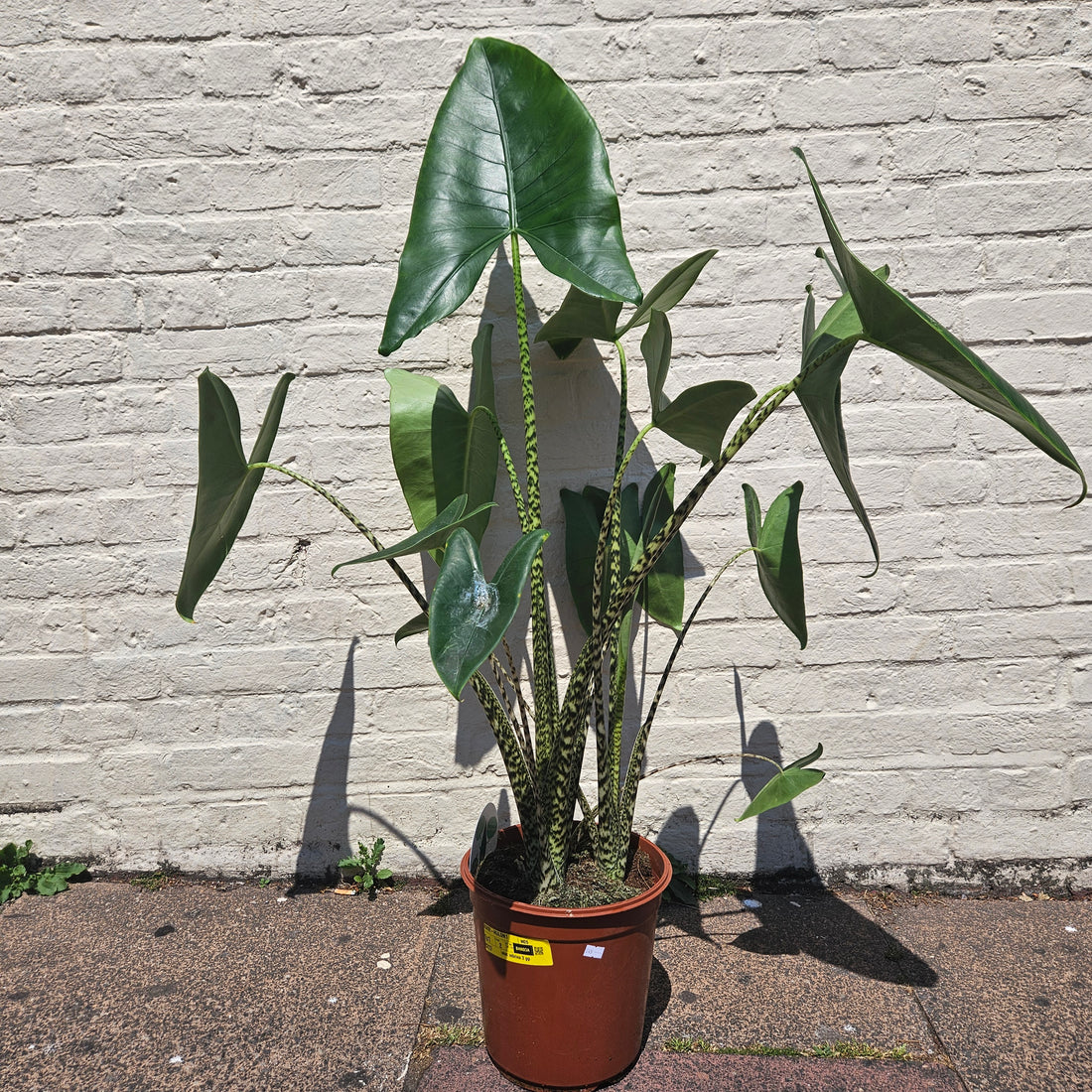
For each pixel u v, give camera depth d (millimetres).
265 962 1600
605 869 1402
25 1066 1339
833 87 1761
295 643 1867
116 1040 1394
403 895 1847
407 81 1754
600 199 1330
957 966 1592
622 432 1478
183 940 1671
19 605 1844
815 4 1743
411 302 1335
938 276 1795
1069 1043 1384
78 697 1864
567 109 1356
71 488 1823
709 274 1799
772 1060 1354
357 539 1849
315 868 1896
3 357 1791
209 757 1881
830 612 1864
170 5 1735
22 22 1730
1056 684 1858
